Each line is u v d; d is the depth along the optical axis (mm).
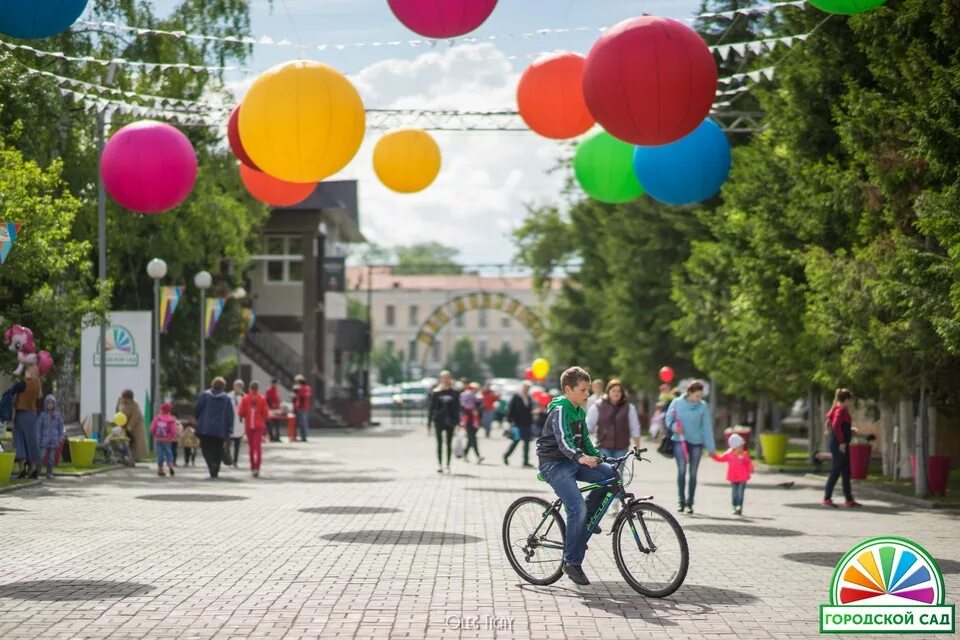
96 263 38438
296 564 13266
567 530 11641
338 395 72438
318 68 15727
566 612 10438
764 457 35312
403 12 13766
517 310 85500
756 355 30375
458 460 36062
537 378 48688
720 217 32250
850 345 23766
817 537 16516
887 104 21422
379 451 41500
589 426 19656
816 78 25609
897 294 20406
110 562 13383
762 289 27938
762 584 12156
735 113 31703
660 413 41812
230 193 44781
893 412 29391
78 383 40531
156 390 35438
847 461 21828
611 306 50281
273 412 50125
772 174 28016
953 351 19500
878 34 21125
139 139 18703
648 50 14844
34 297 27453
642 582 11438
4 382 38219
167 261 41219
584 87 15438
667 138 15414
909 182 21688
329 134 15617
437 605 10703
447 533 16375
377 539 15656
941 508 21531
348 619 10000
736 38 32844
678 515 19812
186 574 12484
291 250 71312
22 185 25938
